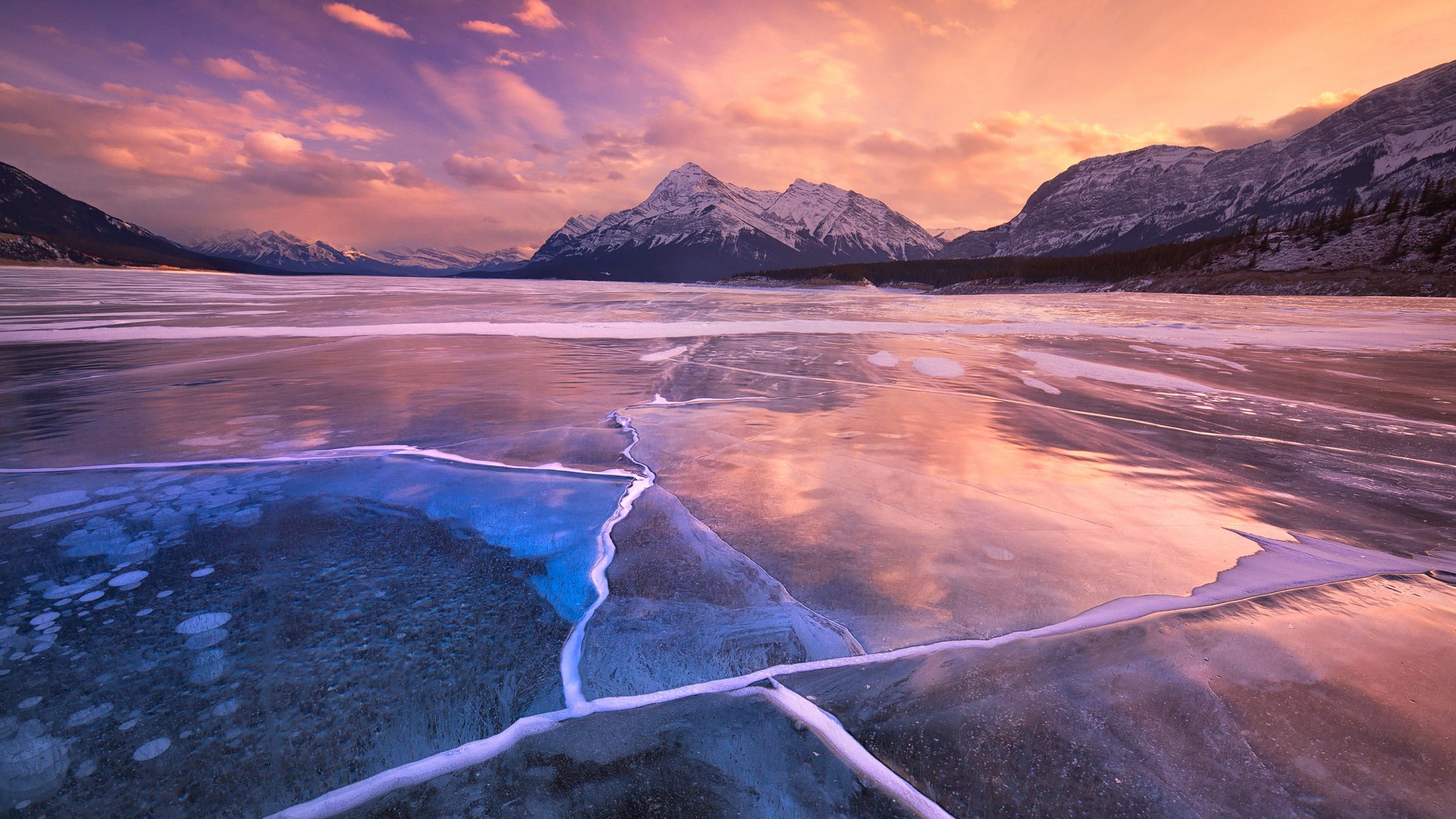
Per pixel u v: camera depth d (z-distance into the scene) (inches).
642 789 45.3
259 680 58.6
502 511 103.1
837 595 74.4
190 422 166.1
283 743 50.4
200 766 48.0
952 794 44.4
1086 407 195.8
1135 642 63.9
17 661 61.4
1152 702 54.3
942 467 128.2
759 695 55.9
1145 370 281.6
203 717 53.6
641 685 57.8
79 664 61.2
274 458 133.0
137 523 98.0
